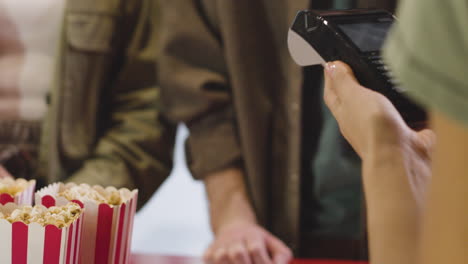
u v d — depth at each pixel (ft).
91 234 3.05
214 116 5.49
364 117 2.31
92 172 5.67
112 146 5.77
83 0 5.73
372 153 2.23
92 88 5.82
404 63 1.66
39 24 5.75
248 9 5.24
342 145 5.23
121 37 5.91
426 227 1.70
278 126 5.40
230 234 4.84
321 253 5.43
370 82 2.59
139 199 5.85
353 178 5.26
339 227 5.37
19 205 3.00
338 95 2.55
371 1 5.11
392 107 2.36
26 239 2.73
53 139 5.79
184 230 13.62
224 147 5.42
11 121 5.77
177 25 5.43
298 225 5.39
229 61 5.32
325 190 5.34
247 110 5.34
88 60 5.75
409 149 2.25
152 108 5.93
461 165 1.58
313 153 5.36
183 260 4.50
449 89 1.59
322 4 5.22
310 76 5.25
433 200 1.66
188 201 15.35
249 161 5.38
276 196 5.49
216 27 5.45
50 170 5.81
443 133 1.62
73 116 5.81
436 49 1.60
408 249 2.05
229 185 5.38
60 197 3.08
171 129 6.07
